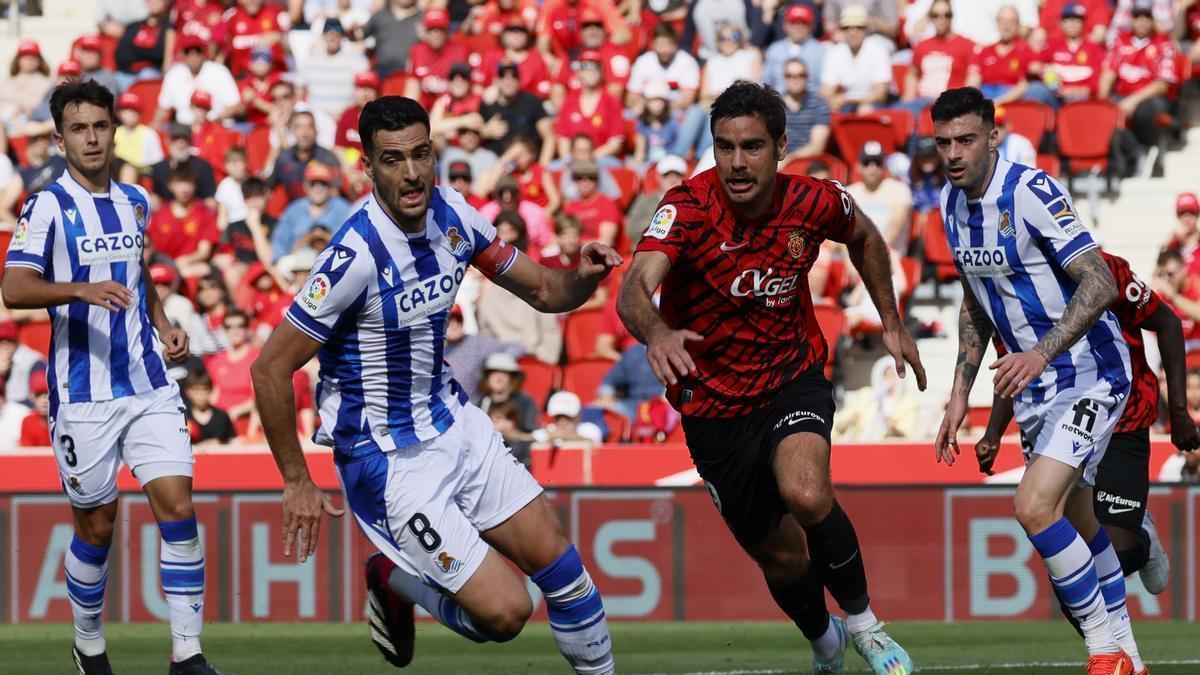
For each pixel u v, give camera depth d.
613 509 31.45
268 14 50.59
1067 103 44.25
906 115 43.44
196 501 31.77
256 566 31.66
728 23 46.22
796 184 17.08
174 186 42.53
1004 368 16.81
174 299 39.88
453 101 45.75
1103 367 18.31
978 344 19.22
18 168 45.78
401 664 18.91
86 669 20.31
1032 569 30.72
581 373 38.44
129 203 19.69
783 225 16.95
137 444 19.38
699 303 17.28
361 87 46.47
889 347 18.23
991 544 30.80
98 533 19.81
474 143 44.41
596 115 44.69
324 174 42.28
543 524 16.25
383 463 15.96
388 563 18.03
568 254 39.50
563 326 39.66
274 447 15.43
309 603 31.59
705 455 17.94
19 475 34.22
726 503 18.03
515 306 38.81
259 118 49.44
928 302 41.09
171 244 42.34
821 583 18.52
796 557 18.30
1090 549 19.11
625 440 36.81
